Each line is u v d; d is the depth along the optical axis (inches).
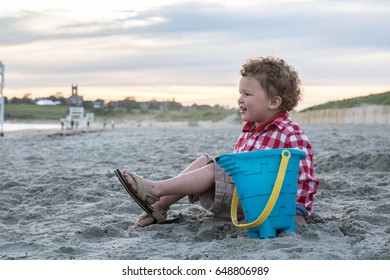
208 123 1895.9
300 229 152.4
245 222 157.6
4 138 681.0
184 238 154.4
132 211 191.0
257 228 146.9
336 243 146.0
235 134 749.3
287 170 145.1
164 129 1133.7
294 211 149.3
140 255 141.3
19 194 220.5
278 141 159.0
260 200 144.7
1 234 160.9
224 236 154.2
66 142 593.6
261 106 160.1
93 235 160.2
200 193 160.9
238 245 143.0
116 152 425.1
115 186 232.1
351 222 161.0
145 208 162.9
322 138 585.6
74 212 189.6
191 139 595.5
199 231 155.9
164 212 168.6
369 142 491.2
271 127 160.9
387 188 220.2
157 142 550.3
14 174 291.9
